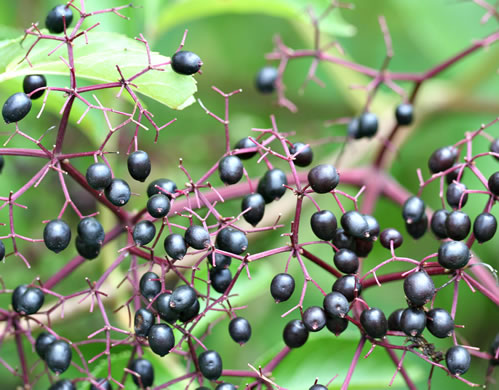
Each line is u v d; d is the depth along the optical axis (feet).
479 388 1.81
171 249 1.42
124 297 1.72
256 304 1.86
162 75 1.49
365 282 1.50
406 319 1.42
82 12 1.45
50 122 1.84
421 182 1.54
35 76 1.49
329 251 1.86
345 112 2.06
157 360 1.63
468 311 1.84
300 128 2.07
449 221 1.46
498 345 1.50
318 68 2.09
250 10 1.83
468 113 1.92
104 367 1.59
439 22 2.03
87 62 1.49
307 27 2.03
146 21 1.82
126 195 1.43
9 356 1.71
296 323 1.45
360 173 1.73
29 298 1.45
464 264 1.43
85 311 1.71
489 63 1.90
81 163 1.84
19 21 1.85
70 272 1.55
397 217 1.87
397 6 2.06
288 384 1.62
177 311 1.43
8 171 1.82
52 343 1.44
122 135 1.89
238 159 1.46
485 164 1.87
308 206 1.87
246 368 1.82
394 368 1.64
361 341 1.46
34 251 1.82
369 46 2.10
